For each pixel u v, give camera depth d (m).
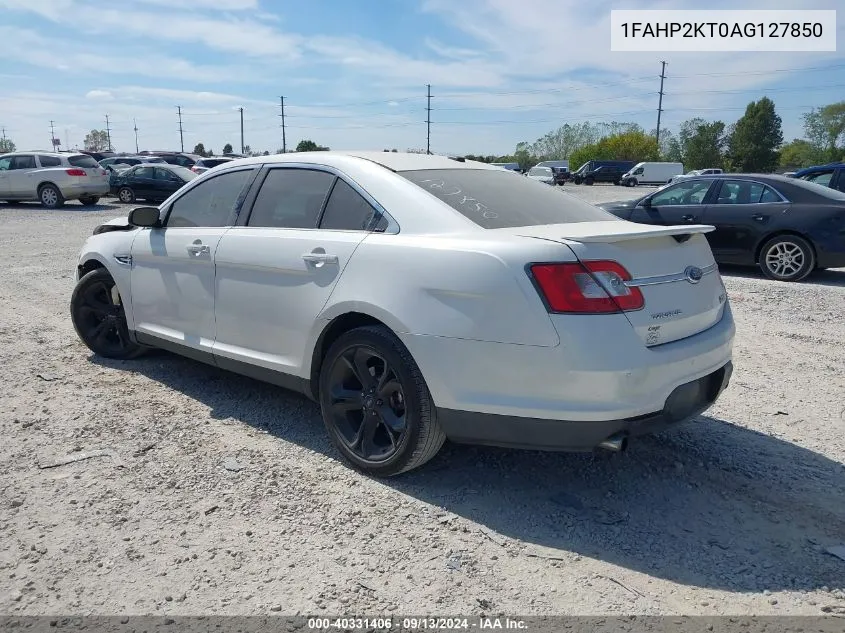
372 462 3.54
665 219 10.28
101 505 3.24
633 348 2.97
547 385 2.97
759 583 2.74
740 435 4.16
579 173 55.62
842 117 85.88
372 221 3.64
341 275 3.56
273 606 2.56
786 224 9.20
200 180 4.72
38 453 3.76
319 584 2.69
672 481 3.58
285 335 3.88
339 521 3.15
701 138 92.06
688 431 4.21
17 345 5.82
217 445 3.93
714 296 3.54
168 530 3.05
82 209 21.52
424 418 3.29
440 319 3.17
